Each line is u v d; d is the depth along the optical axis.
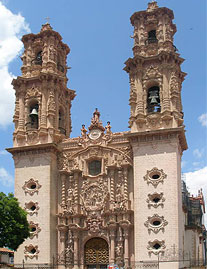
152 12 63.88
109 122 61.59
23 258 58.22
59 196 60.88
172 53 60.34
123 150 59.50
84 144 61.75
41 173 60.84
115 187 58.19
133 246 55.44
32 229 59.38
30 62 67.88
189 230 67.88
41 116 63.22
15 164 62.72
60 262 57.38
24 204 60.47
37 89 65.06
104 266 57.12
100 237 57.53
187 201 78.81
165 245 52.75
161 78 60.22
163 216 53.84
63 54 70.88
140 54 62.31
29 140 62.88
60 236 58.50
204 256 81.31
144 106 59.53
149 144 57.09
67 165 61.50
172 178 54.94
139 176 56.31
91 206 58.50
